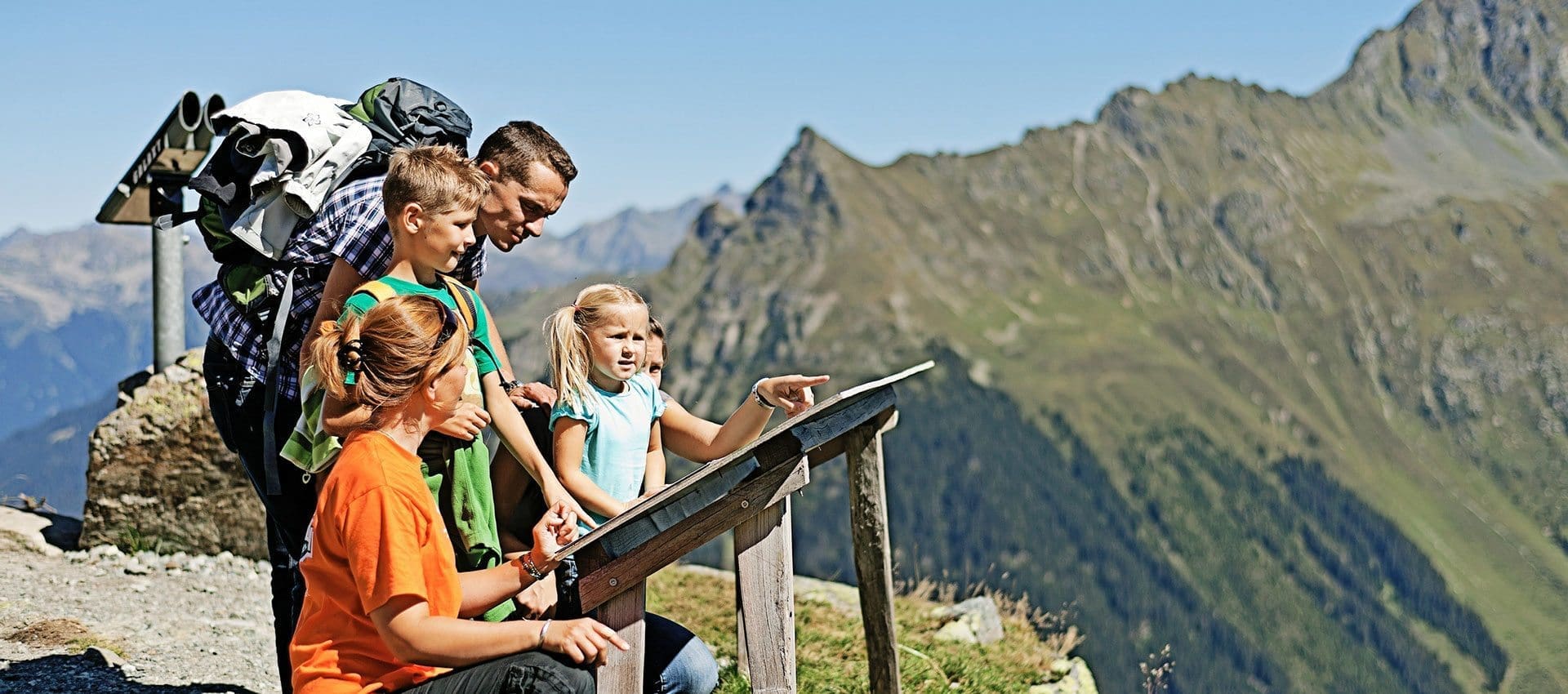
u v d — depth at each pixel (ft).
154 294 31.07
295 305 13.66
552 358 14.05
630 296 14.12
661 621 14.02
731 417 15.20
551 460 14.43
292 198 13.03
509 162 13.89
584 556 11.98
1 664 19.47
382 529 10.50
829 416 12.82
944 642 26.81
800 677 22.99
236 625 23.88
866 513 14.32
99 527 28.84
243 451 14.64
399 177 12.26
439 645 10.48
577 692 10.98
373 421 10.85
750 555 12.39
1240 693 620.08
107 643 21.16
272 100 13.21
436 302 11.12
